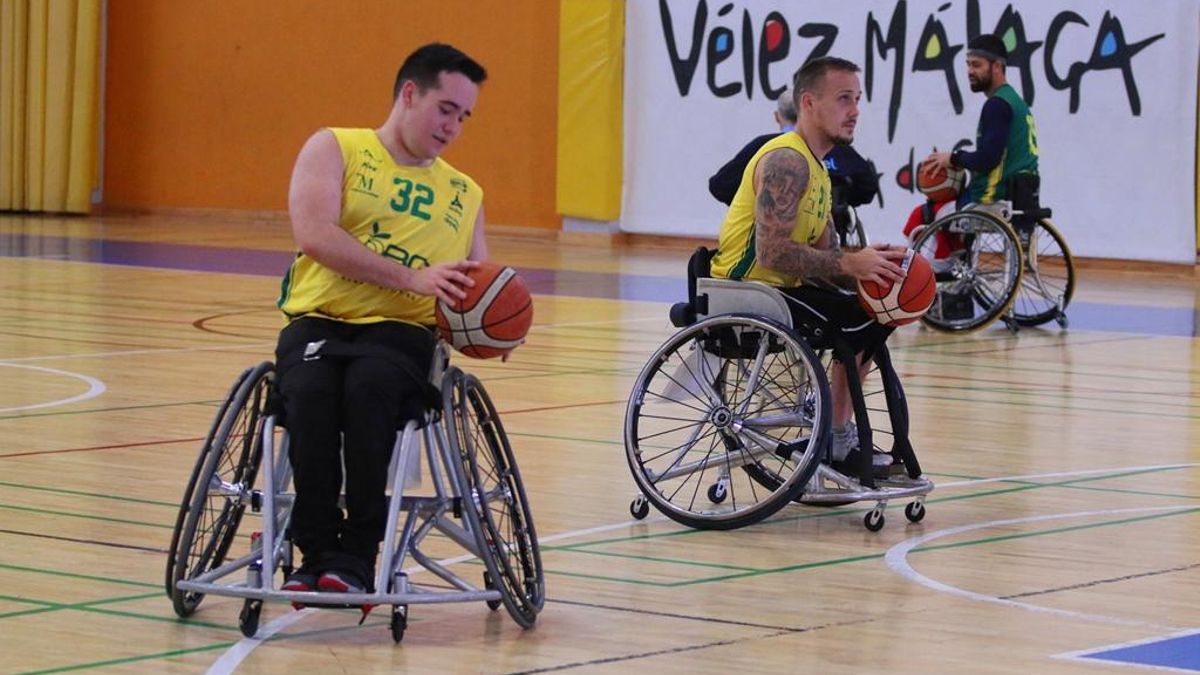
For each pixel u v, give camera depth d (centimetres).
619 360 1123
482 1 2192
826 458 659
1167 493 711
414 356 491
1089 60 1823
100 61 2477
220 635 473
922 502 651
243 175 2411
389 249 503
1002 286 1321
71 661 441
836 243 682
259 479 584
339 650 461
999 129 1299
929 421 902
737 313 643
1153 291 1680
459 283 488
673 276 1767
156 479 698
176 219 2431
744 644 472
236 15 2384
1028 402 974
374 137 508
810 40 1969
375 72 2289
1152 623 499
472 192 522
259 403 499
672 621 498
